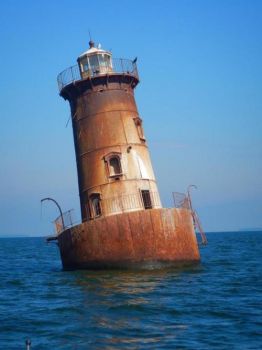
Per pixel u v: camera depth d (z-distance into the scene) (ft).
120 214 96.58
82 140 114.32
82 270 101.14
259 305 63.36
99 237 97.55
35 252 261.65
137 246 95.40
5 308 65.05
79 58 117.60
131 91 119.44
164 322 53.83
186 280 86.28
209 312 58.75
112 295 71.00
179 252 98.48
